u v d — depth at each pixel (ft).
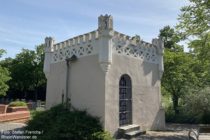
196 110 65.31
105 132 40.42
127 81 48.67
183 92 79.05
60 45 54.03
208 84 78.38
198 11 51.65
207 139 38.96
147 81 53.21
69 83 49.44
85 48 47.50
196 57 59.21
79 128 39.19
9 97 184.03
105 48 43.21
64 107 47.52
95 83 44.34
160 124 54.75
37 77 167.94
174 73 75.77
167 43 89.71
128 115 47.78
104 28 43.65
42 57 170.91
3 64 178.29
